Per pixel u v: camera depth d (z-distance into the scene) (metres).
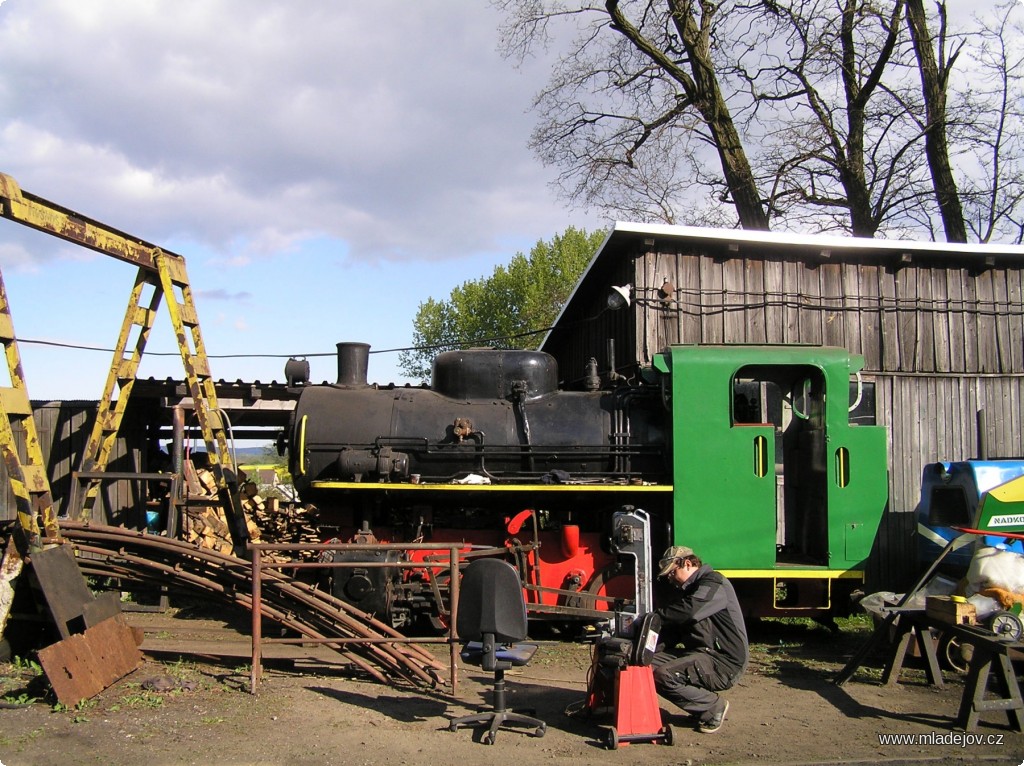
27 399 5.98
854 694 5.98
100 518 9.03
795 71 16.41
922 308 9.87
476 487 7.24
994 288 10.05
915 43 15.57
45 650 5.07
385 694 5.59
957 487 7.29
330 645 5.84
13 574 5.68
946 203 15.57
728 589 5.18
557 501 7.62
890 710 5.61
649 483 7.57
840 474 7.50
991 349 9.97
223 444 7.93
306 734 4.77
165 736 4.66
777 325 9.56
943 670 6.54
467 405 7.88
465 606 4.89
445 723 5.07
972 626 5.65
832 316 9.68
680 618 5.06
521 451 7.63
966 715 5.20
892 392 9.69
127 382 8.19
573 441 7.70
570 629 7.79
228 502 7.53
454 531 7.65
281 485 19.31
